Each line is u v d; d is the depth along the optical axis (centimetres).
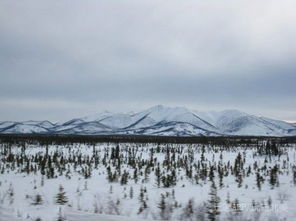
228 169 5784
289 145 12875
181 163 6869
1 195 3005
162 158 9119
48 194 3253
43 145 13150
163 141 17338
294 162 7162
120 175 5022
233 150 11369
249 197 2972
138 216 1933
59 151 10500
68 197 3070
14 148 11475
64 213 1495
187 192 3434
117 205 2392
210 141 17088
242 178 4678
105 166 6562
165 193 3362
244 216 1828
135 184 4269
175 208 2088
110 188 3578
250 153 10006
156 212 2020
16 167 6331
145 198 2958
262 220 1830
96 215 1443
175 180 4419
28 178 4844
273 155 8700
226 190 3506
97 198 3031
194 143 16212
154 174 5459
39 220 1385
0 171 5625
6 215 1454
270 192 3288
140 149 12200
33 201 2556
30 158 7669
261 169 5644
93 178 4922
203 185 4069
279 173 5181
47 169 5681
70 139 16462
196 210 1939
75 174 5397
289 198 2847
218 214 1864
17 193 3250
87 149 12075
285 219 1859
